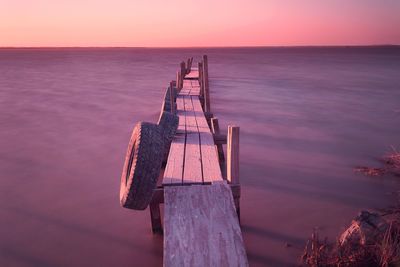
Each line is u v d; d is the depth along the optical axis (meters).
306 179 6.48
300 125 11.30
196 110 9.81
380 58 67.88
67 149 8.50
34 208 5.32
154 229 4.52
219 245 3.00
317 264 3.59
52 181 6.43
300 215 5.02
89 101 16.09
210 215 3.43
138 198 3.70
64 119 12.00
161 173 7.04
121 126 11.01
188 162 5.11
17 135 9.79
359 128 10.87
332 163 7.40
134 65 44.28
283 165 7.30
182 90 14.36
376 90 20.66
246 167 7.18
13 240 4.40
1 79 26.50
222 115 12.95
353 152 8.22
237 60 57.91
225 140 7.26
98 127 10.85
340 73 32.78
